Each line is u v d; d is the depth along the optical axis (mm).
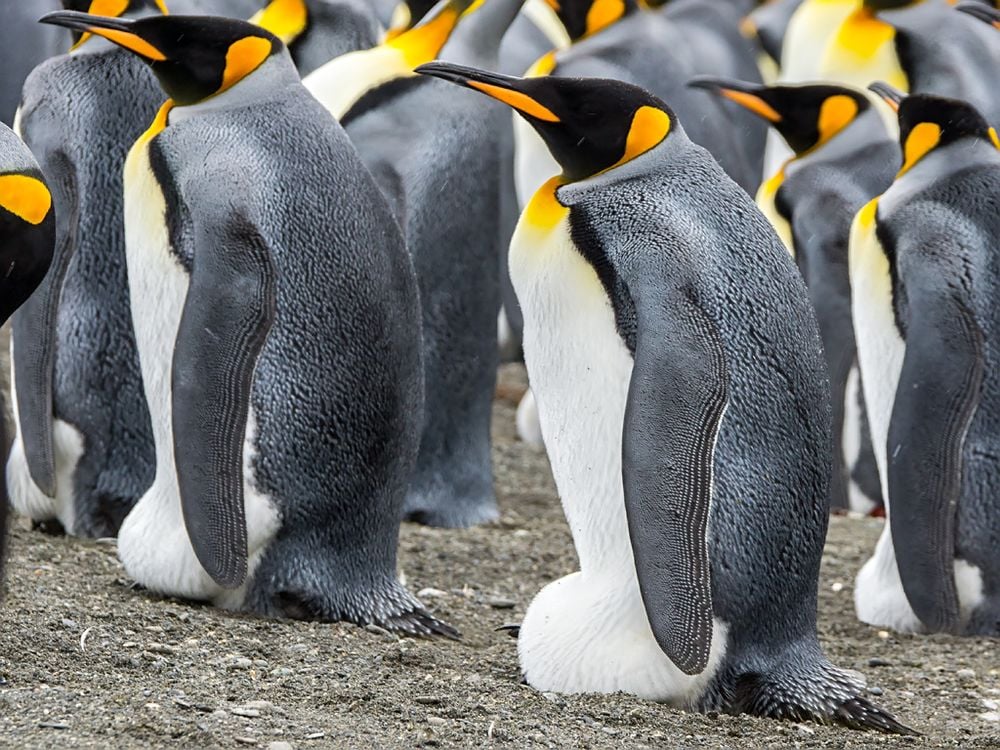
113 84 13320
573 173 10477
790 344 10008
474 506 16438
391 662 10555
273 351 11102
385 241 11664
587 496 10195
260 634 10820
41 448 12906
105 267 13320
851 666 12289
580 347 10055
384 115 15438
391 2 25094
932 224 13133
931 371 12742
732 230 10109
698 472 9297
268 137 11289
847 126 18109
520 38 25328
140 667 9648
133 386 13445
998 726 10578
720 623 9812
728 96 18438
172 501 11422
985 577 13523
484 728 9062
